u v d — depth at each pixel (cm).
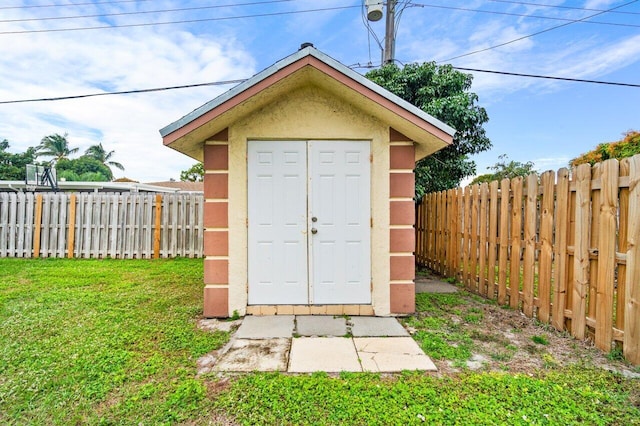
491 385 260
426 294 532
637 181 282
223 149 428
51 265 734
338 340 353
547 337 355
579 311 342
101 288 548
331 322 406
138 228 843
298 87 427
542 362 302
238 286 428
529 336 361
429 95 830
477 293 538
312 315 432
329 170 437
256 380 267
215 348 333
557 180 373
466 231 575
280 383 263
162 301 480
